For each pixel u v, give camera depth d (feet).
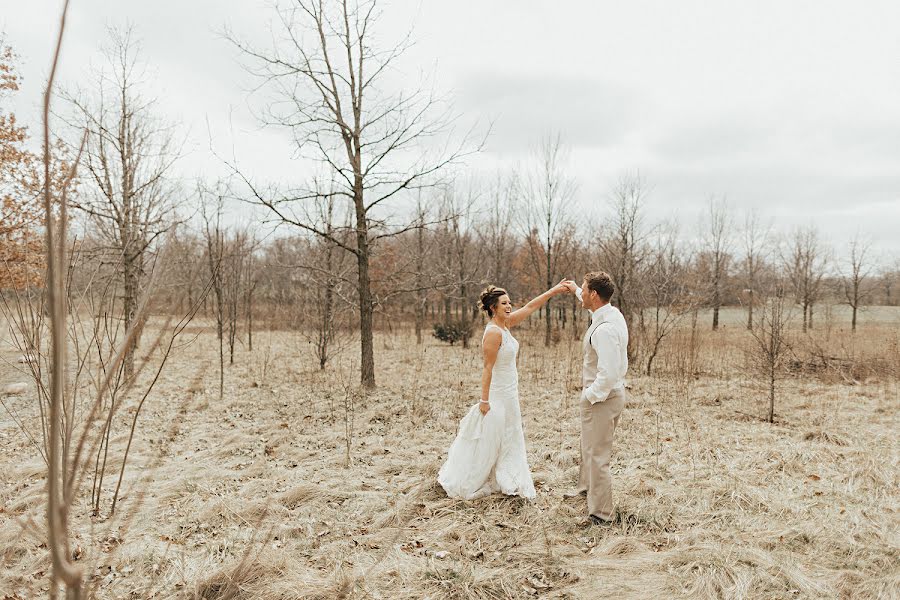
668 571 11.21
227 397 28.58
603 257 43.80
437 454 18.95
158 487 15.43
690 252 75.51
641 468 17.46
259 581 10.53
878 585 10.52
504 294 14.49
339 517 13.91
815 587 10.50
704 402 27.91
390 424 23.29
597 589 10.61
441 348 56.65
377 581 10.81
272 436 21.33
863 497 14.79
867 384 33.76
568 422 23.68
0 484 15.23
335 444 20.38
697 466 17.43
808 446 19.63
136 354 41.91
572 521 13.33
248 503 14.37
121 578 10.46
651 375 36.94
